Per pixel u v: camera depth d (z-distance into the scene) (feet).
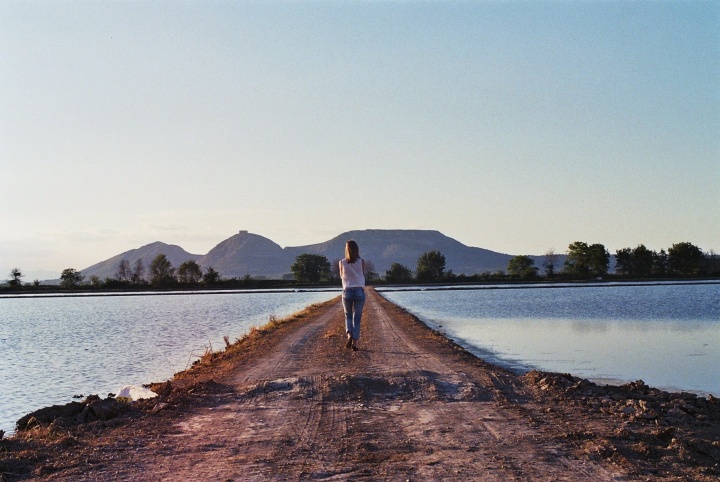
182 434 28.37
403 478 21.44
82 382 64.03
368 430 28.55
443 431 28.17
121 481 21.52
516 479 21.22
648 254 540.93
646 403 35.24
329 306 158.30
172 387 41.52
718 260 570.87
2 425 45.11
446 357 52.85
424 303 218.18
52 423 30.12
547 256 584.40
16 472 22.66
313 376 41.11
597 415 31.78
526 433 27.73
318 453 24.82
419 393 36.83
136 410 33.99
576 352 79.97
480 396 36.24
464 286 428.15
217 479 21.62
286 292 394.52
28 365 77.92
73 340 112.78
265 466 23.11
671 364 68.90
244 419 31.27
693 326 121.08
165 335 116.88
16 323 168.25
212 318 165.99
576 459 23.62
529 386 40.63
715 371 63.77
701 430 29.81
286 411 32.91
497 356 75.92
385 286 451.53
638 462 23.30
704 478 21.39
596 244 529.45
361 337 71.36
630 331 110.73
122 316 187.21
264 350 62.54
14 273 510.99
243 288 483.92
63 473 22.47
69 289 495.41
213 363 57.26
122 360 80.38
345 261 55.98
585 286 399.65
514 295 281.74
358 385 38.17
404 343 64.69
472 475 21.70
